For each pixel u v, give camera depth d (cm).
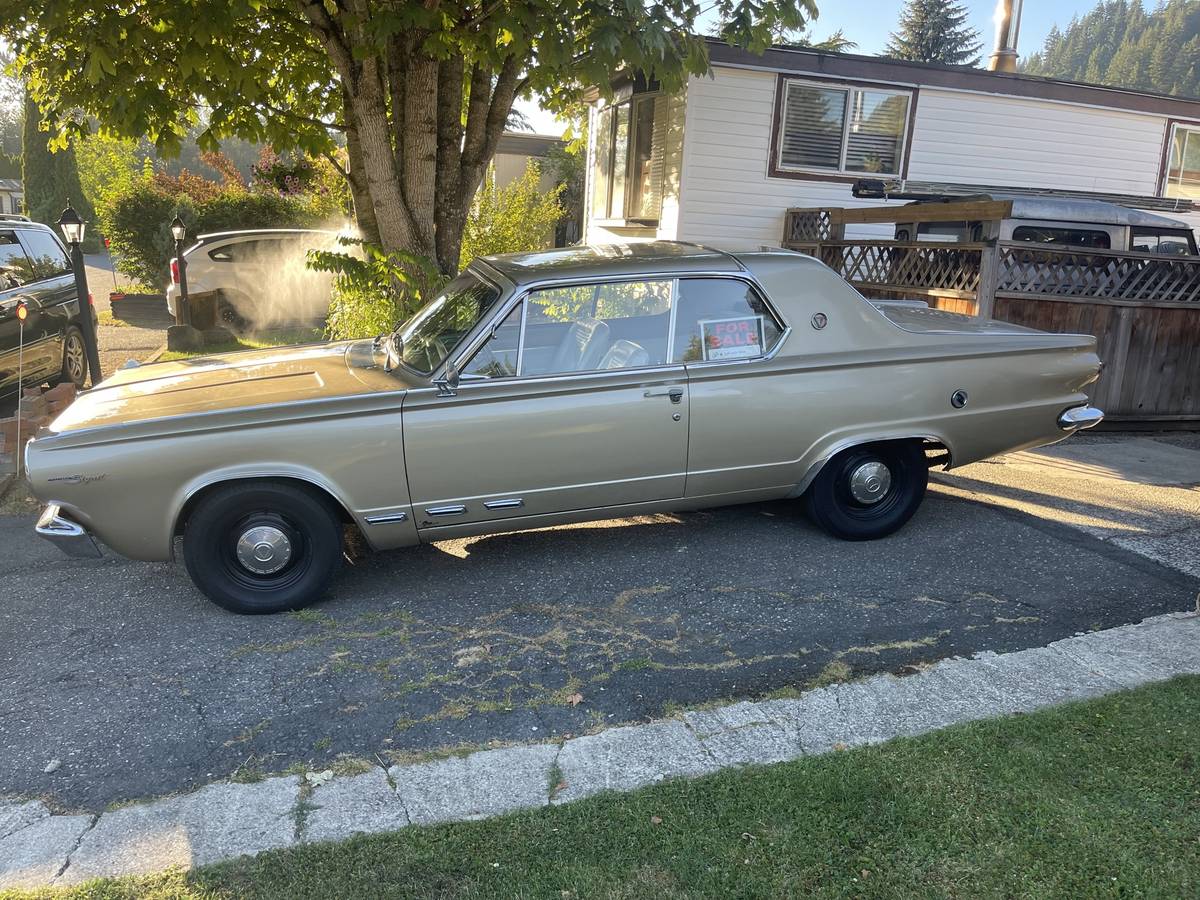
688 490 495
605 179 1550
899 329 515
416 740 347
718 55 1218
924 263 879
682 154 1265
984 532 559
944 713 355
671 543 543
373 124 738
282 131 845
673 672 396
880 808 294
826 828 285
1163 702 353
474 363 456
